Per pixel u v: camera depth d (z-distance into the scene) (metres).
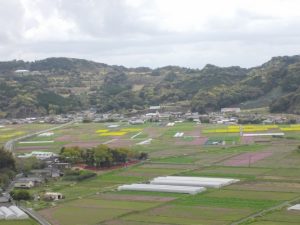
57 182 145.62
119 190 129.12
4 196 123.88
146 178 146.62
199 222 94.25
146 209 106.56
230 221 94.44
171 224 93.50
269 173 147.25
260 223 91.88
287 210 101.69
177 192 123.50
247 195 117.50
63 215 103.44
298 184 129.75
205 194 120.12
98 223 95.94
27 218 101.06
